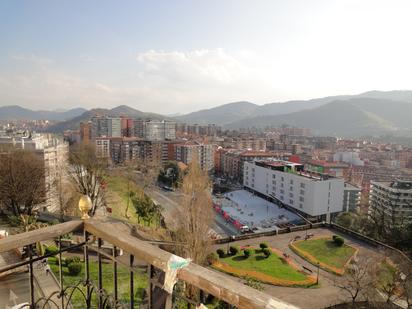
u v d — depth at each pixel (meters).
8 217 29.17
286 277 25.75
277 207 65.38
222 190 82.31
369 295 22.23
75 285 3.21
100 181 39.78
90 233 2.89
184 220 22.55
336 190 58.56
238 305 1.68
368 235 41.75
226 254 30.06
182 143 106.06
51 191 38.19
